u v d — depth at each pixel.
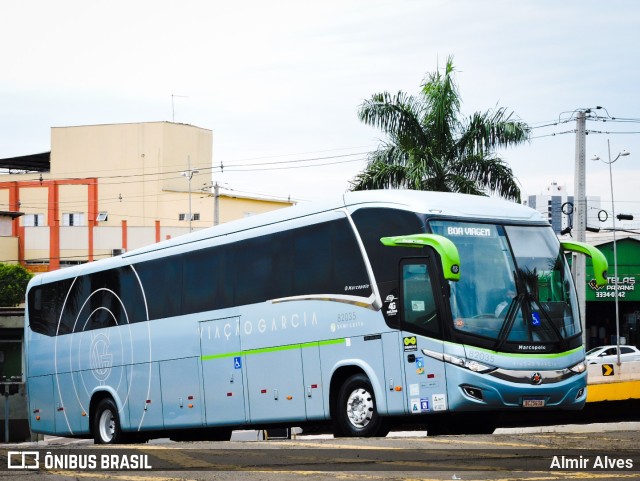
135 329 22.73
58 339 25.06
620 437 16.00
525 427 22.16
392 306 16.92
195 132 95.69
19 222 93.44
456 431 18.94
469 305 16.47
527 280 17.20
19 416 39.16
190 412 21.05
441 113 34.12
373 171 33.84
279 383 18.91
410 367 16.62
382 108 34.44
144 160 93.19
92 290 24.19
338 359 17.73
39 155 98.94
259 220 19.86
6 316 39.47
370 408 17.30
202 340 20.83
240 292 20.00
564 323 17.39
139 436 23.34
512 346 16.62
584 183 37.81
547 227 18.06
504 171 34.16
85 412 24.06
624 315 59.41
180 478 11.14
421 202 16.97
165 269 22.09
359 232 17.61
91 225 91.06
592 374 25.55
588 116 37.78
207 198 92.00
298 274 18.70
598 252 18.12
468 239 16.91
